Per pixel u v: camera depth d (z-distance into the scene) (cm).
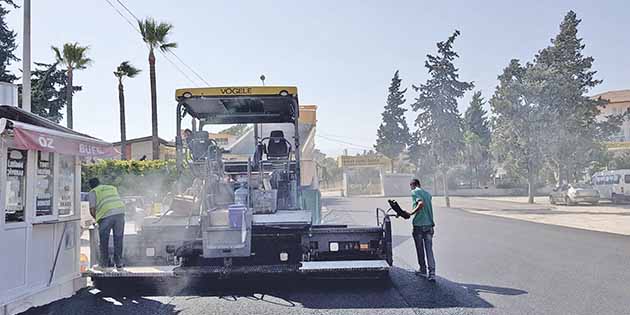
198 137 1007
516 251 1296
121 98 3481
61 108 3788
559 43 3616
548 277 957
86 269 908
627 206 2941
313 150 1238
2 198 685
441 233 1717
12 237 704
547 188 5175
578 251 1287
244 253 847
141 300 809
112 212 889
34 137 697
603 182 3472
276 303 783
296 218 883
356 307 752
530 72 3472
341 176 6141
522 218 2323
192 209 902
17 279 714
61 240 825
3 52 3644
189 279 934
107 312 734
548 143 3475
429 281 930
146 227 898
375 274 907
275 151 1045
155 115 2975
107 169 2509
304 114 1242
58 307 761
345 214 2500
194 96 960
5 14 3675
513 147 3541
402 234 1717
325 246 904
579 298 789
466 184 5766
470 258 1189
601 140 3762
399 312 720
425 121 3556
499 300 782
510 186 5334
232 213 852
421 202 941
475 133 6544
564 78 3434
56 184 813
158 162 2555
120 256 891
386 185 5397
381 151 6166
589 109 3525
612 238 1549
